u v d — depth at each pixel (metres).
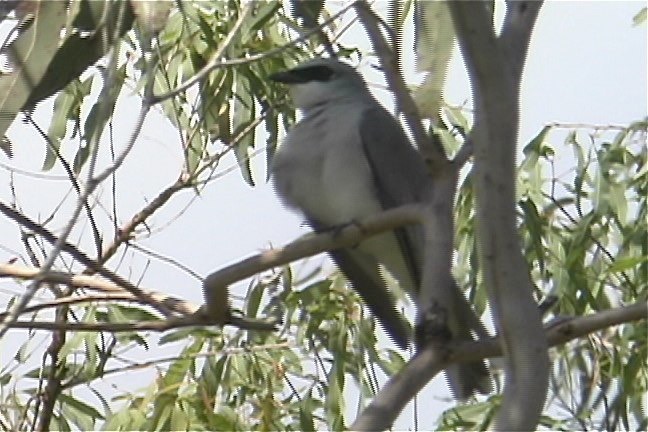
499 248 5.38
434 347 5.82
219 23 10.09
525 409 5.29
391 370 10.12
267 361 9.85
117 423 9.56
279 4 9.91
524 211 10.05
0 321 7.18
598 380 9.77
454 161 6.27
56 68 7.57
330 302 10.01
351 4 6.09
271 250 6.79
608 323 6.45
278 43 10.29
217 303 7.02
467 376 7.51
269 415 9.45
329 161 9.16
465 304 7.59
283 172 9.28
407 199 9.14
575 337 6.45
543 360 5.35
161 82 9.77
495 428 5.32
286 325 9.97
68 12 7.49
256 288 9.91
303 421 9.55
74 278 8.01
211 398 9.62
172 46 9.90
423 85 6.76
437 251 6.08
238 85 10.01
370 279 8.81
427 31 6.79
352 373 10.01
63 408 9.80
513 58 5.81
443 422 9.71
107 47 6.64
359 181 9.14
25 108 7.66
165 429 9.51
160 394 9.51
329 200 9.25
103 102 6.07
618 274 10.14
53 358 9.41
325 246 6.64
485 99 5.35
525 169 10.31
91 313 9.56
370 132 9.20
